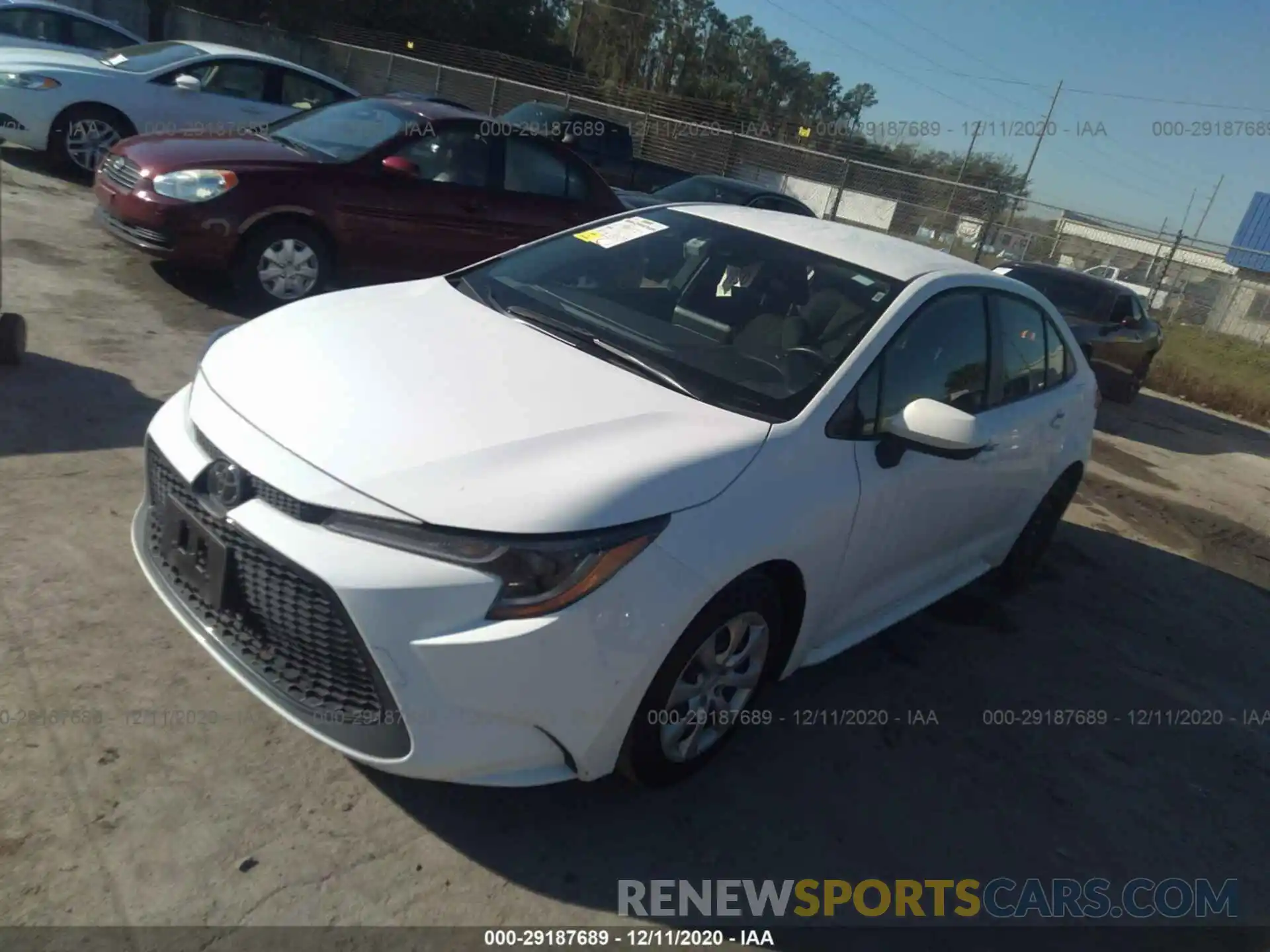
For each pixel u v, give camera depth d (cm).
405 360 287
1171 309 2420
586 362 307
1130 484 825
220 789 257
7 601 310
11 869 223
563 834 269
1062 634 477
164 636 311
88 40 1212
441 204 717
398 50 3284
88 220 812
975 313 387
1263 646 530
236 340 308
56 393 470
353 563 226
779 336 331
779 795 306
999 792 336
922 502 347
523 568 230
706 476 262
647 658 246
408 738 231
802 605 303
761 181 2439
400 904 237
